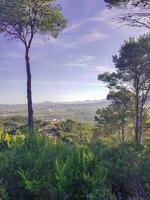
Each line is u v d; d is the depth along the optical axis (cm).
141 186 514
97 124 5353
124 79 4428
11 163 557
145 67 3988
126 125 5356
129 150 602
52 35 3516
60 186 496
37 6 3331
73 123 4859
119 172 545
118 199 517
